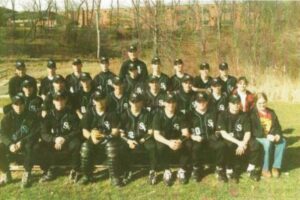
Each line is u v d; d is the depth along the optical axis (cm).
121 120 737
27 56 3519
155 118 721
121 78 877
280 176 732
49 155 721
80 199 668
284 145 723
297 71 1738
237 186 700
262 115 735
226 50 2100
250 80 1655
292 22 2228
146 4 2917
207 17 2997
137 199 666
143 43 2897
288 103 1391
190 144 708
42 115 776
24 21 5028
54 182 719
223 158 710
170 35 2550
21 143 704
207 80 853
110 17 4556
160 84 845
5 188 702
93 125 728
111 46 3866
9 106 833
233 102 724
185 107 793
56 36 4253
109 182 716
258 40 2025
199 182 712
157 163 719
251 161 719
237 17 2514
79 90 820
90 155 701
